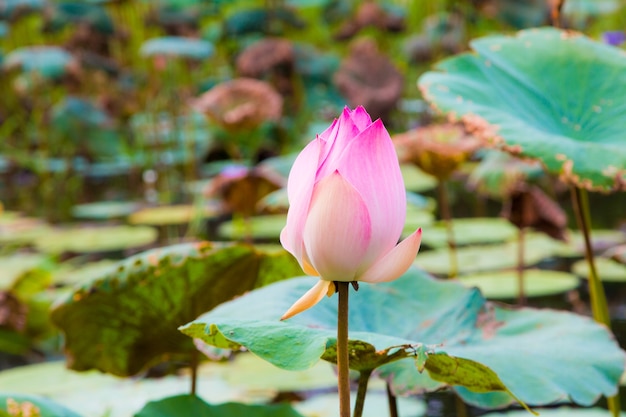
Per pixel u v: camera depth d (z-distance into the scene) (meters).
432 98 3.35
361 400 3.01
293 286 3.14
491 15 8.81
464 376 2.99
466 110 3.32
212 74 12.12
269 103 6.40
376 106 9.54
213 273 3.30
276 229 6.57
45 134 9.84
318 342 2.90
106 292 3.28
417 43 10.43
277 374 3.87
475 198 7.57
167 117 11.16
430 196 7.80
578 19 9.69
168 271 3.28
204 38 11.40
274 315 3.07
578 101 3.37
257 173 4.90
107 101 10.09
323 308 3.11
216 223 7.11
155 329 3.33
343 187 2.82
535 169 4.79
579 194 3.39
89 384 3.87
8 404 3.13
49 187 9.48
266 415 3.16
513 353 3.10
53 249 6.36
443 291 3.21
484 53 3.44
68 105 9.77
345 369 2.85
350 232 2.83
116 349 3.35
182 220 7.21
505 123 3.29
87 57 10.31
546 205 4.23
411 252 2.84
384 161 2.84
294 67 9.53
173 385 3.85
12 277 5.36
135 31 12.07
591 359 3.11
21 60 9.68
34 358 4.15
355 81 9.65
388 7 11.02
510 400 3.16
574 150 3.24
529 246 5.45
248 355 4.04
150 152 9.93
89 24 10.06
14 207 8.65
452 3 10.33
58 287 5.05
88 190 9.40
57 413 3.14
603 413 3.59
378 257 2.84
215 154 9.24
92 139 9.72
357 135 2.84
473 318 3.18
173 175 9.56
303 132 9.61
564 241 4.24
